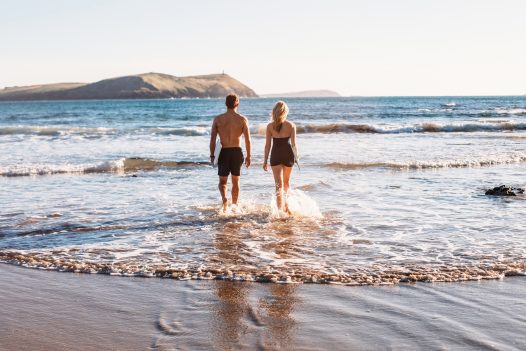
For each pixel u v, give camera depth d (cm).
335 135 2514
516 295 451
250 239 662
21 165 1469
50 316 413
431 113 4650
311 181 1141
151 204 910
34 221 777
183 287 484
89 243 651
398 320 397
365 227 723
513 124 2788
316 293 463
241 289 477
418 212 825
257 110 6669
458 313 410
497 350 343
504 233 680
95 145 2100
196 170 1392
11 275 526
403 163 1409
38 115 5919
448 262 551
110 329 387
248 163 866
